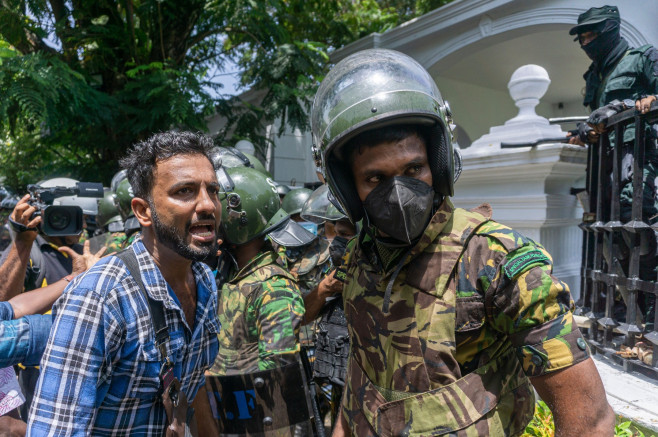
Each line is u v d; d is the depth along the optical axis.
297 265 3.45
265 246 2.61
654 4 5.60
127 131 9.36
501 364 1.38
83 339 1.39
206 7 9.20
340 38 12.03
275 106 9.05
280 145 11.29
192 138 1.52
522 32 7.29
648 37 5.63
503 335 1.37
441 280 1.34
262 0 8.95
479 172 4.97
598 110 3.41
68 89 7.79
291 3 11.30
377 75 1.38
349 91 1.39
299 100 9.74
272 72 9.07
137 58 9.77
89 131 9.70
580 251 5.07
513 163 4.65
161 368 1.50
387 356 1.41
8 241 3.64
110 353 1.43
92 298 1.42
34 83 7.21
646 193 3.42
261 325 2.29
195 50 11.46
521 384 1.41
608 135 3.54
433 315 1.34
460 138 11.29
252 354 2.34
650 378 2.96
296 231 2.63
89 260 2.50
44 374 1.39
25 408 3.08
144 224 1.55
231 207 2.44
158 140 1.49
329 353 2.78
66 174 10.21
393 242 1.42
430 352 1.33
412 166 1.36
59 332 1.40
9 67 7.06
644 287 3.04
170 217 1.46
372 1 13.19
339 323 2.79
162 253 1.55
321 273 3.45
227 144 10.32
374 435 1.44
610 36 3.81
